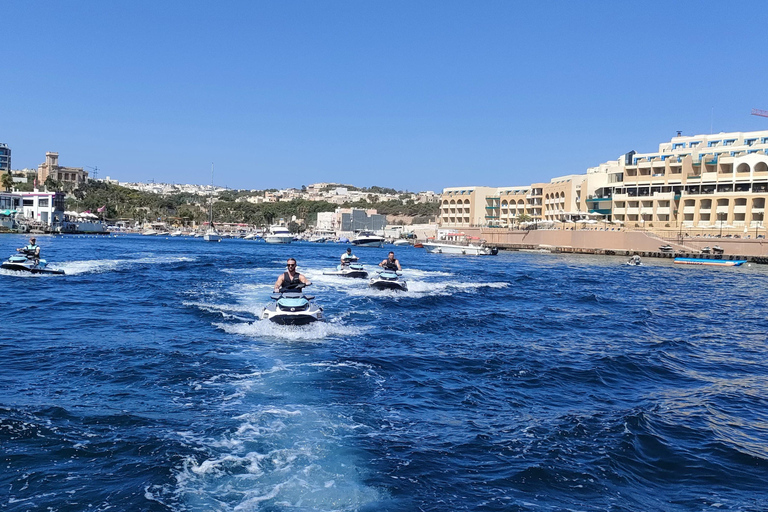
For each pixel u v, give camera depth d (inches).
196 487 327.3
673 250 3981.3
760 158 3983.8
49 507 300.4
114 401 466.9
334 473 350.0
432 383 559.8
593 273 2443.4
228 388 513.0
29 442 378.0
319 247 5162.4
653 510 321.7
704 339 879.7
